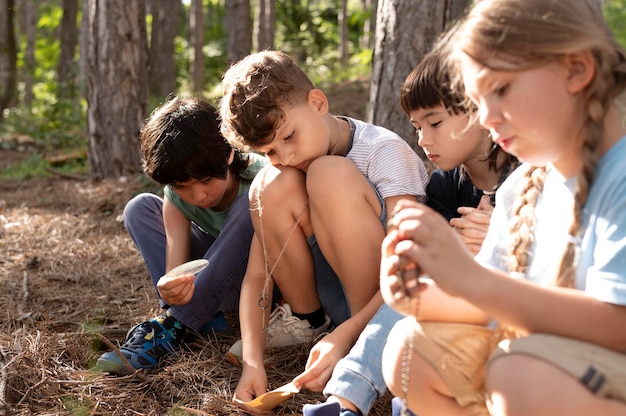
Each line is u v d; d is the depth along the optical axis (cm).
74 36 1434
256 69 250
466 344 179
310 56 1831
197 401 251
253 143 251
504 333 177
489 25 153
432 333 180
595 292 155
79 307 339
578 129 159
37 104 1513
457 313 182
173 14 1451
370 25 1577
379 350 217
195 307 282
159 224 312
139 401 248
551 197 176
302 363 273
